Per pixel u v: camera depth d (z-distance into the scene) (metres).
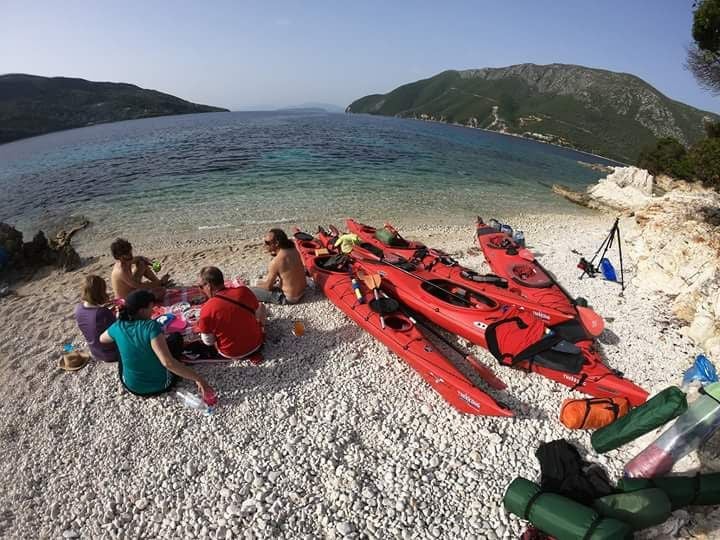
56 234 14.39
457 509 4.23
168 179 22.53
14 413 5.70
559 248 12.27
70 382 6.06
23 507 4.52
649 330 7.27
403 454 4.86
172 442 5.06
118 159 30.56
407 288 7.56
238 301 5.78
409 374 6.16
